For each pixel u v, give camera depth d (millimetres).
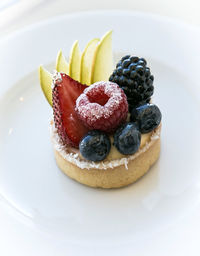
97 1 425
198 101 332
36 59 362
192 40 355
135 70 274
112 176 285
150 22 368
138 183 294
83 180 293
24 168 309
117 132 270
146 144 285
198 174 295
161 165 302
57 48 366
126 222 279
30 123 335
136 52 360
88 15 376
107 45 290
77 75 294
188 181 293
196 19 401
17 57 361
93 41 302
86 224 280
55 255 260
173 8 414
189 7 415
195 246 256
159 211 281
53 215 285
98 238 272
